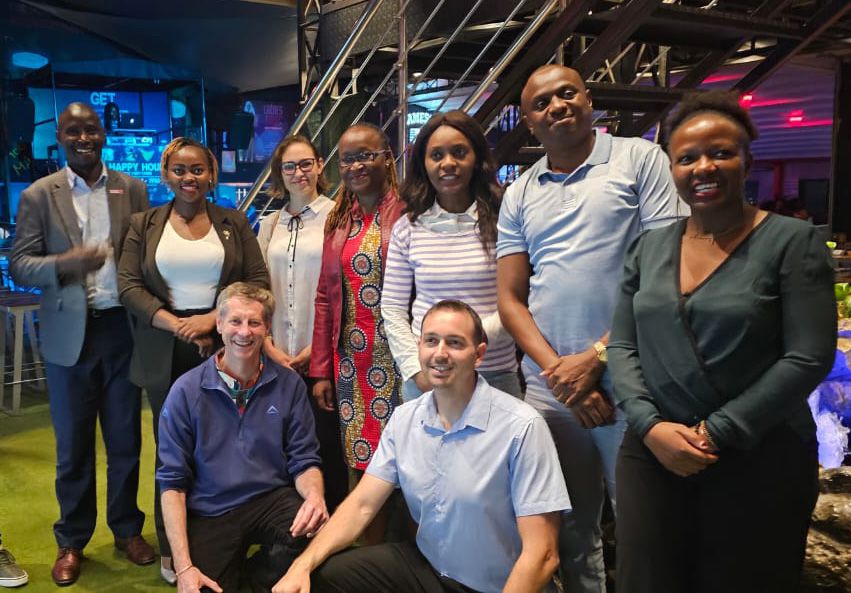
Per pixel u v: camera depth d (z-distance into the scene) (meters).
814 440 1.45
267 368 2.35
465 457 1.80
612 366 1.62
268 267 2.83
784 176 6.90
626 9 2.74
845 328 3.04
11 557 2.69
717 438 1.39
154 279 2.56
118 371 2.74
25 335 6.25
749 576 1.43
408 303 2.31
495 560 1.83
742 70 5.90
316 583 1.90
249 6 6.46
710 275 1.43
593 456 1.98
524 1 3.03
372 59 4.63
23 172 7.17
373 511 1.99
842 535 2.05
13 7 6.80
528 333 1.93
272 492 2.33
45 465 3.84
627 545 1.54
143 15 6.62
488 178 2.18
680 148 1.45
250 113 8.66
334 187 4.74
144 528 3.09
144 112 7.84
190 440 2.28
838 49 5.44
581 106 1.88
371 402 2.47
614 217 1.83
